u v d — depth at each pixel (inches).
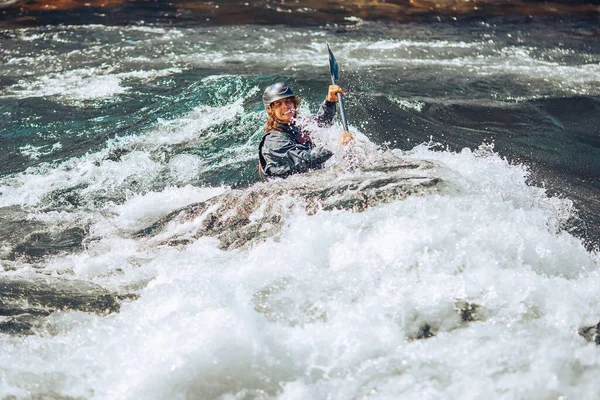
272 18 1743.4
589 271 560.1
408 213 599.5
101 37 1556.3
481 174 776.3
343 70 1283.2
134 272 633.0
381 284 547.8
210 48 1465.3
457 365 485.1
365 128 990.4
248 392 478.6
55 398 482.3
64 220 795.4
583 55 1454.2
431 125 1016.2
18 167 944.9
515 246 566.6
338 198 641.0
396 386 474.9
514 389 466.9
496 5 1909.4
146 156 955.3
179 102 1128.2
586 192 805.9
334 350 504.4
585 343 493.0
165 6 1849.2
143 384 487.8
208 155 949.8
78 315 566.6
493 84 1227.9
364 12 1811.0
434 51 1464.1
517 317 513.7
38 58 1405.0
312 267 576.7
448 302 528.7
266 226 649.0
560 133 1010.1
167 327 530.6
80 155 970.7
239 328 523.5
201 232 681.0
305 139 784.3
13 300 597.0
